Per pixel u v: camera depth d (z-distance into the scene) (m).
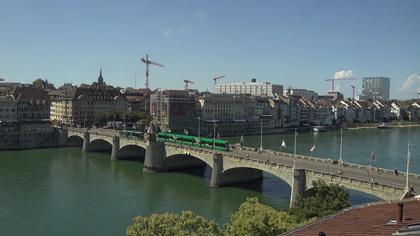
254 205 62.09
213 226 59.28
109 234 88.81
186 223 58.12
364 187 92.69
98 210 106.69
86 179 145.75
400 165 173.25
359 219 27.97
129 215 102.50
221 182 135.50
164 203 114.31
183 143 171.75
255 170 144.50
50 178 146.00
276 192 127.38
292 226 56.81
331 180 99.50
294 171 105.88
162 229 58.53
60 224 95.19
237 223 58.28
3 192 123.94
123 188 132.50
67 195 121.75
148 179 148.12
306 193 105.88
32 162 181.25
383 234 22.80
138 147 199.38
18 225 94.19
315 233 26.09
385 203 32.69
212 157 138.75
